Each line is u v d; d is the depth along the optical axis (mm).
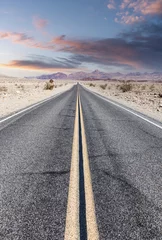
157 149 5508
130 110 13148
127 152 5207
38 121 8789
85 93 31812
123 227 2467
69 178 3684
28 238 2240
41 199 2990
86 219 2576
